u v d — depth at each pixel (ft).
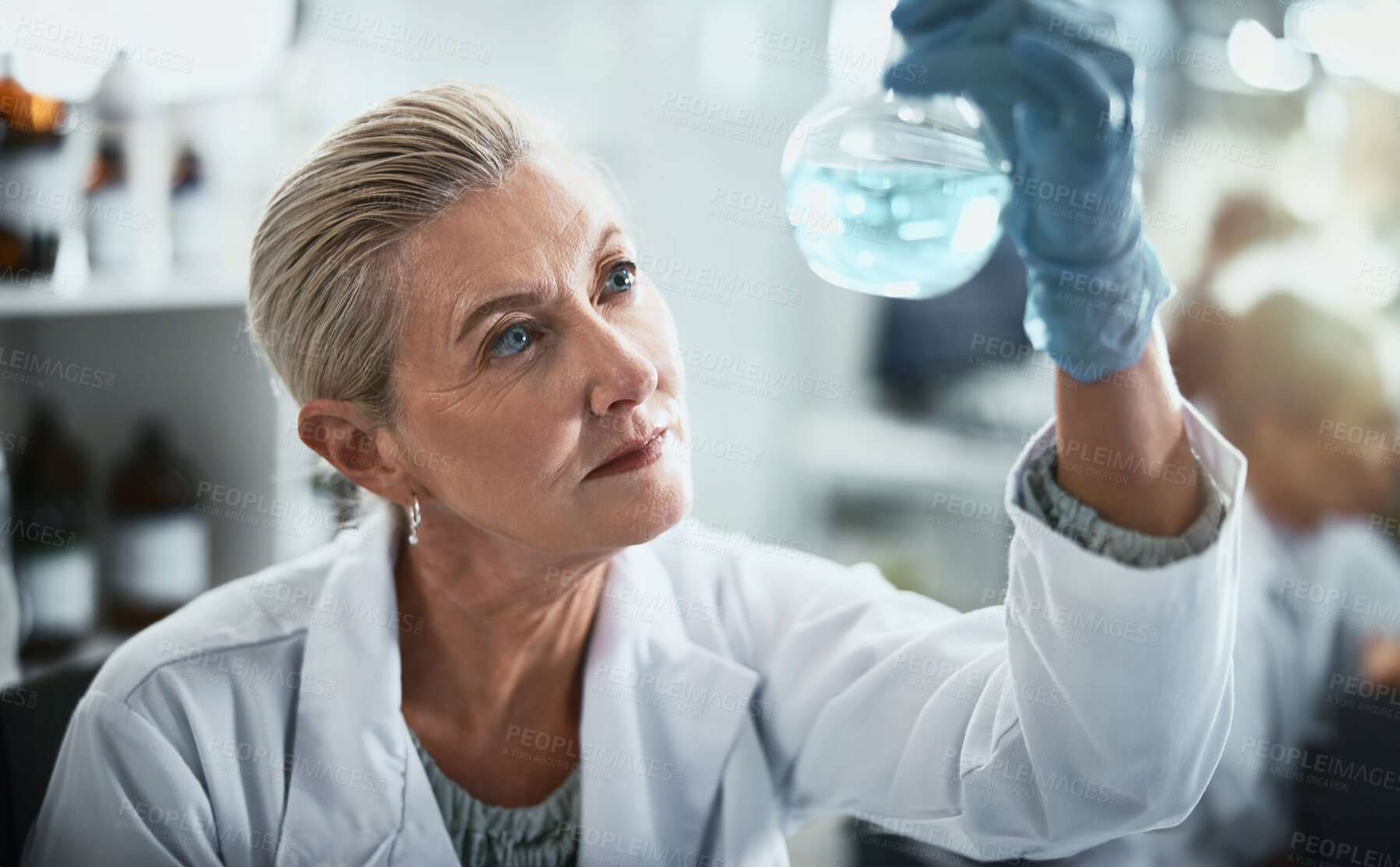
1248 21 7.32
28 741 3.61
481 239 2.65
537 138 2.84
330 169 2.77
